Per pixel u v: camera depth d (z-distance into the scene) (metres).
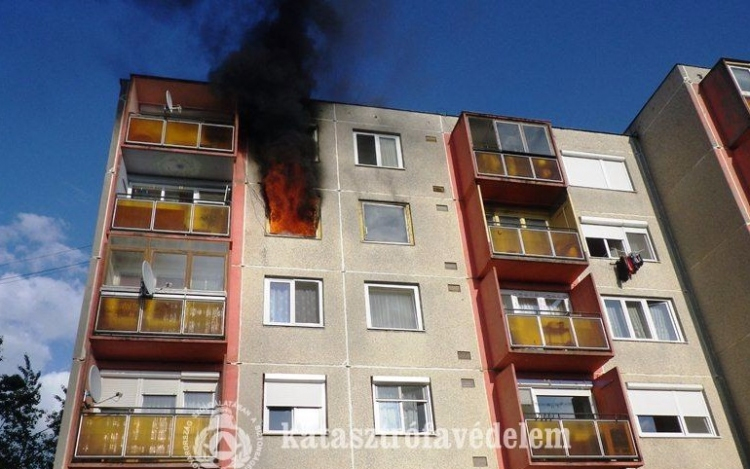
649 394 17.25
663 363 17.81
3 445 28.55
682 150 21.14
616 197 21.45
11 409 29.33
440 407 15.32
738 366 17.58
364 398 15.03
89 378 13.32
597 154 22.34
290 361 15.18
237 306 15.76
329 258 17.16
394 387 15.55
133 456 12.84
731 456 16.52
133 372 14.59
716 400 17.50
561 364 16.45
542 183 19.31
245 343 15.22
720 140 20.27
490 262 17.39
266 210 17.73
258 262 16.62
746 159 19.47
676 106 21.77
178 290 15.16
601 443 14.77
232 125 18.59
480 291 17.52
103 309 14.55
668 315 19.08
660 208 21.41
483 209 18.17
